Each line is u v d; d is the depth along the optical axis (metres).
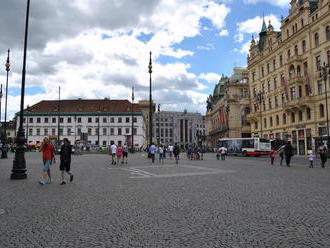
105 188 12.20
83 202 9.24
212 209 8.13
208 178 15.73
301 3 52.84
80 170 21.42
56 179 15.66
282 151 27.67
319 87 47.72
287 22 56.69
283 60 58.06
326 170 21.17
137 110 110.88
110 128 109.62
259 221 6.86
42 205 8.83
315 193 10.63
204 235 5.85
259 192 10.91
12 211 8.07
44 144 14.02
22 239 5.73
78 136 109.69
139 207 8.46
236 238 5.65
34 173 18.83
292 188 11.91
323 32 46.38
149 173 18.88
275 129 61.19
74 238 5.76
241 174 17.92
